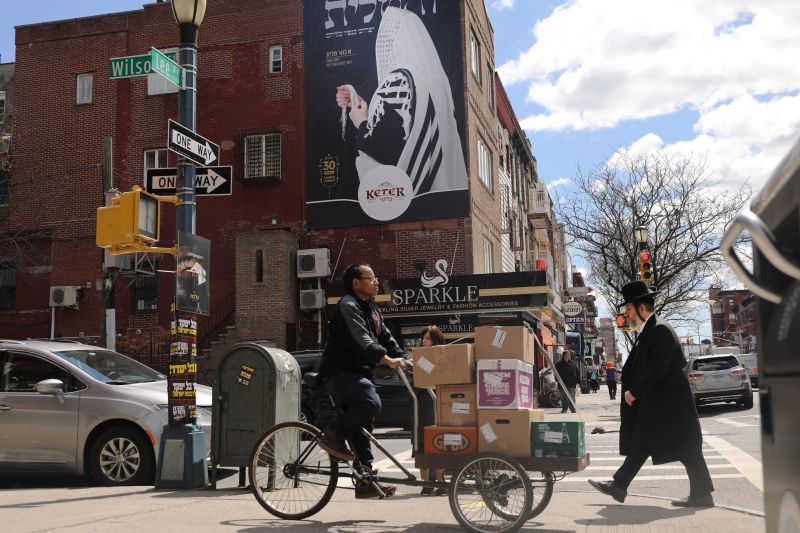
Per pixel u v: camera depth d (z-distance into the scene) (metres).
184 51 9.30
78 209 26.30
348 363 6.17
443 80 24.06
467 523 5.76
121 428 9.08
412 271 23.64
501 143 31.53
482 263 25.25
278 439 6.53
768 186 1.88
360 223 24.08
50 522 6.11
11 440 9.23
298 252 23.70
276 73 25.23
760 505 7.16
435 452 5.99
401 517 6.40
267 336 22.84
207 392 10.23
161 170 9.34
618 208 33.00
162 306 24.98
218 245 24.95
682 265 32.06
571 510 6.76
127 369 10.19
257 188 24.94
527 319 25.38
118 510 6.76
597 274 37.03
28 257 25.77
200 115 25.59
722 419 19.30
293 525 6.03
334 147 24.52
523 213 38.16
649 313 7.01
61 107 26.97
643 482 8.98
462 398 5.98
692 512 6.55
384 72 24.44
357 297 6.33
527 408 5.98
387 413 15.84
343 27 24.86
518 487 5.73
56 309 25.83
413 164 23.94
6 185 27.03
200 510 6.75
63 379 9.44
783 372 1.76
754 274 1.96
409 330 24.19
